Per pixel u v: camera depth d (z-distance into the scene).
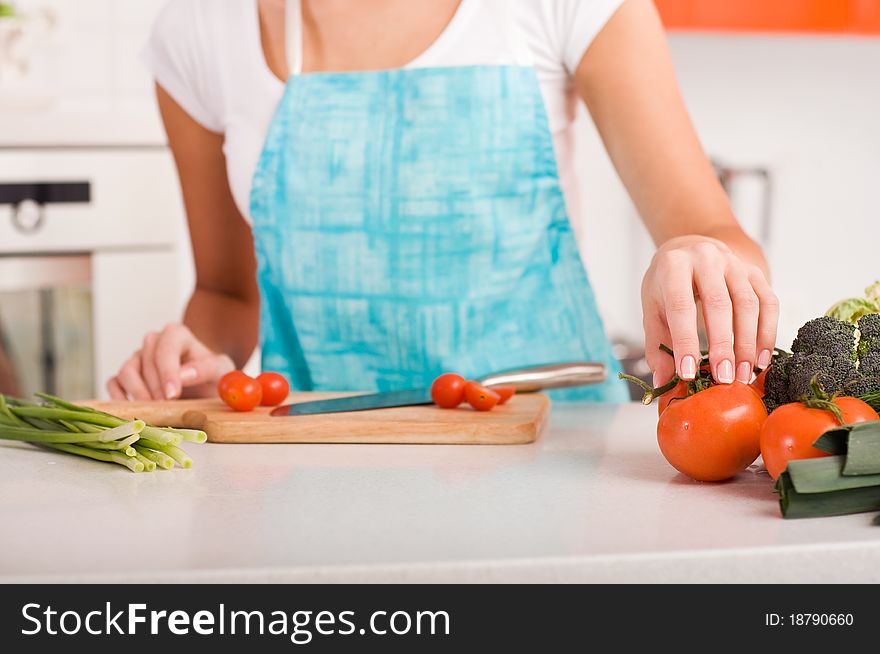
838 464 0.66
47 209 2.17
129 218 2.22
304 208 1.31
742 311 0.81
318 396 1.10
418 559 0.59
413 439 0.92
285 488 0.76
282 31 1.34
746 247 1.05
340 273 1.32
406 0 1.30
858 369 0.75
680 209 1.15
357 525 0.66
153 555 0.60
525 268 1.31
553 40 1.26
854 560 0.61
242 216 1.48
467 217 1.28
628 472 0.80
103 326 2.23
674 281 0.81
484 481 0.78
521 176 1.28
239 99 1.36
